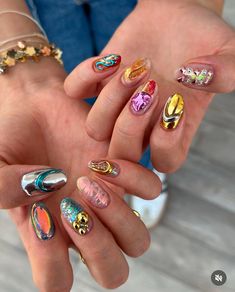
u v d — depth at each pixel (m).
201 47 0.17
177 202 0.33
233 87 0.14
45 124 0.17
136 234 0.15
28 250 0.15
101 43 0.28
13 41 0.19
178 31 0.18
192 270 0.30
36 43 0.19
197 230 0.32
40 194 0.14
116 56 0.15
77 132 0.17
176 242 0.31
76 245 0.15
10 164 0.15
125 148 0.15
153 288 0.30
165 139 0.15
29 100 0.17
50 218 0.14
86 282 0.30
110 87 0.15
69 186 0.16
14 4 0.20
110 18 0.26
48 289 0.15
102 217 0.15
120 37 0.19
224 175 0.33
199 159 0.34
